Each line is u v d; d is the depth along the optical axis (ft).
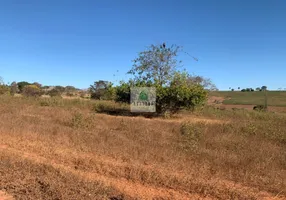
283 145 28.99
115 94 61.77
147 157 22.18
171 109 55.62
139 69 64.59
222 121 49.47
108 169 19.89
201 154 23.02
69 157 22.17
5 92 96.78
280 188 17.30
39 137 28.12
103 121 42.01
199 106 55.01
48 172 18.47
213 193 16.78
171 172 19.31
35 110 54.19
